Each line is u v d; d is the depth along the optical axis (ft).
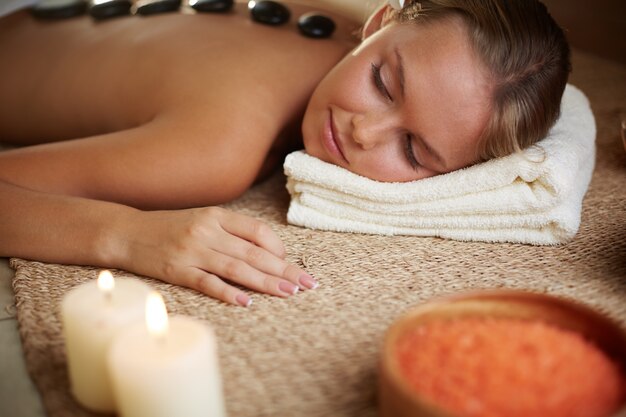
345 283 3.67
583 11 8.84
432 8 4.06
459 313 2.82
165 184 4.18
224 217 3.71
